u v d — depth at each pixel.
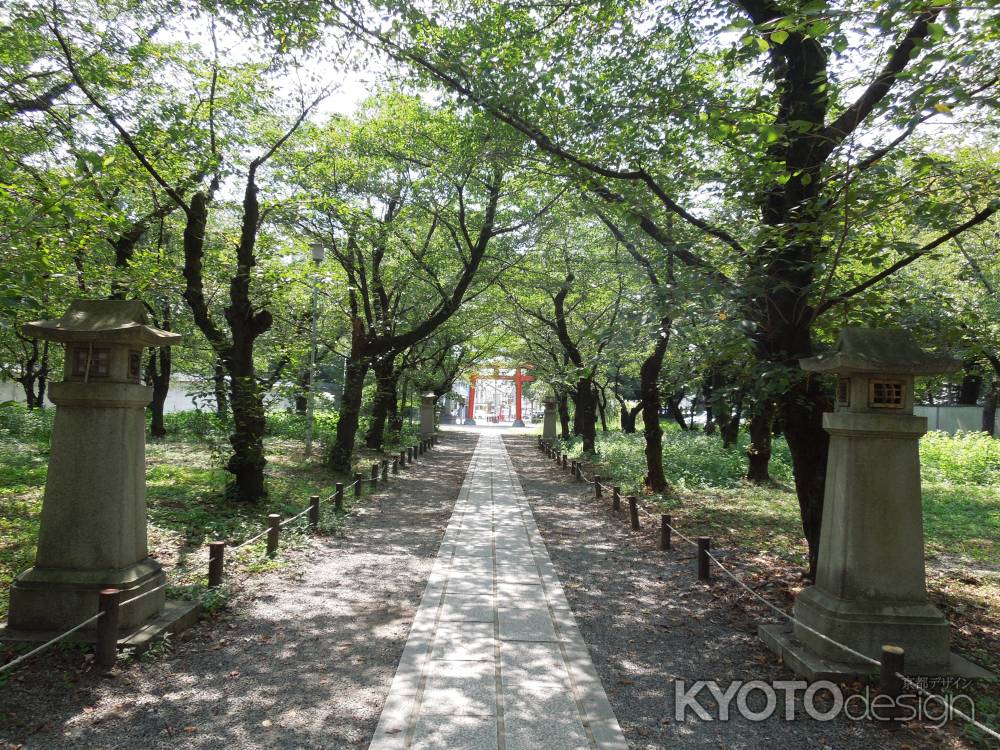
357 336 17.62
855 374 5.33
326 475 16.69
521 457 26.55
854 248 6.98
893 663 4.46
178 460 17.03
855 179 6.02
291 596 7.11
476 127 11.11
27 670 4.88
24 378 23.11
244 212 12.38
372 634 6.04
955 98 5.21
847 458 5.38
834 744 4.21
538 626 6.34
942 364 5.14
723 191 8.12
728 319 6.71
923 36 6.55
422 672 5.18
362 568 8.40
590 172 9.21
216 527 9.80
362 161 15.48
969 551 9.62
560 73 9.01
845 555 5.29
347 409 17.55
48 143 9.59
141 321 5.84
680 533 9.80
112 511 5.62
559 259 18.92
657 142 8.53
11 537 8.41
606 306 21.41
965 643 5.91
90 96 9.09
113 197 10.25
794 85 7.19
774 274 7.17
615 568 8.73
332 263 18.38
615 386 31.14
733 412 7.43
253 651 5.55
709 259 8.08
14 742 3.97
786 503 13.48
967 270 9.71
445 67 9.24
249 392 11.73
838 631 5.16
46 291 7.62
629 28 8.96
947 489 14.95
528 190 16.28
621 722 4.46
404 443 28.38
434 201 16.62
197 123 11.35
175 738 4.09
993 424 22.55
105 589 5.22
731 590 7.64
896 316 7.04
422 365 29.88
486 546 9.92
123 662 5.08
